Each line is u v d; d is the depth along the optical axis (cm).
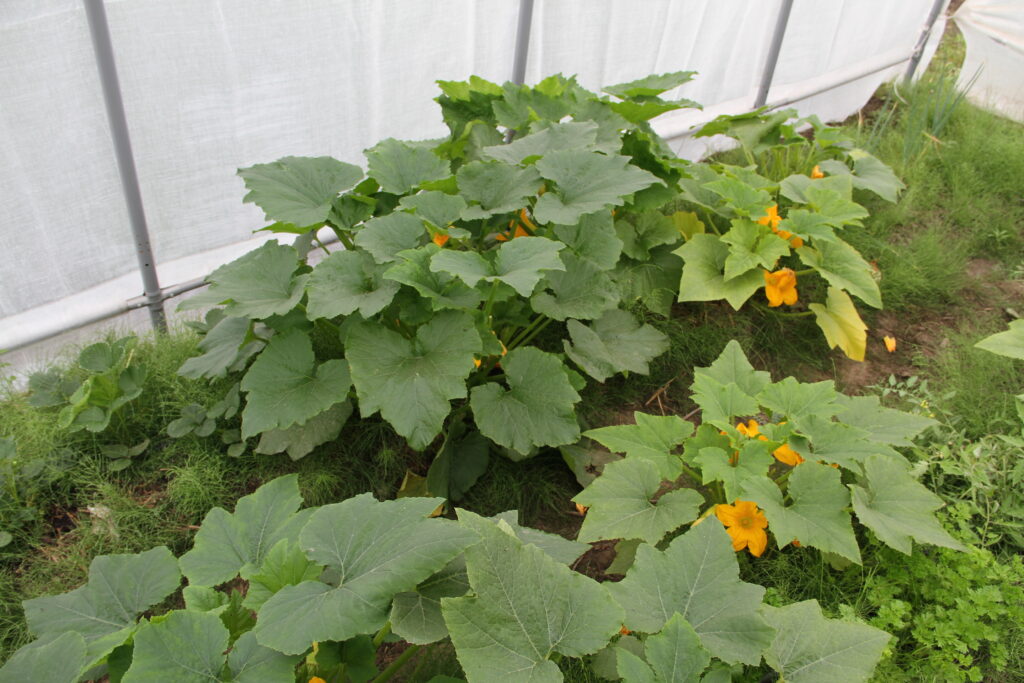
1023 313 254
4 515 167
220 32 193
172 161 204
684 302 239
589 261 187
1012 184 302
